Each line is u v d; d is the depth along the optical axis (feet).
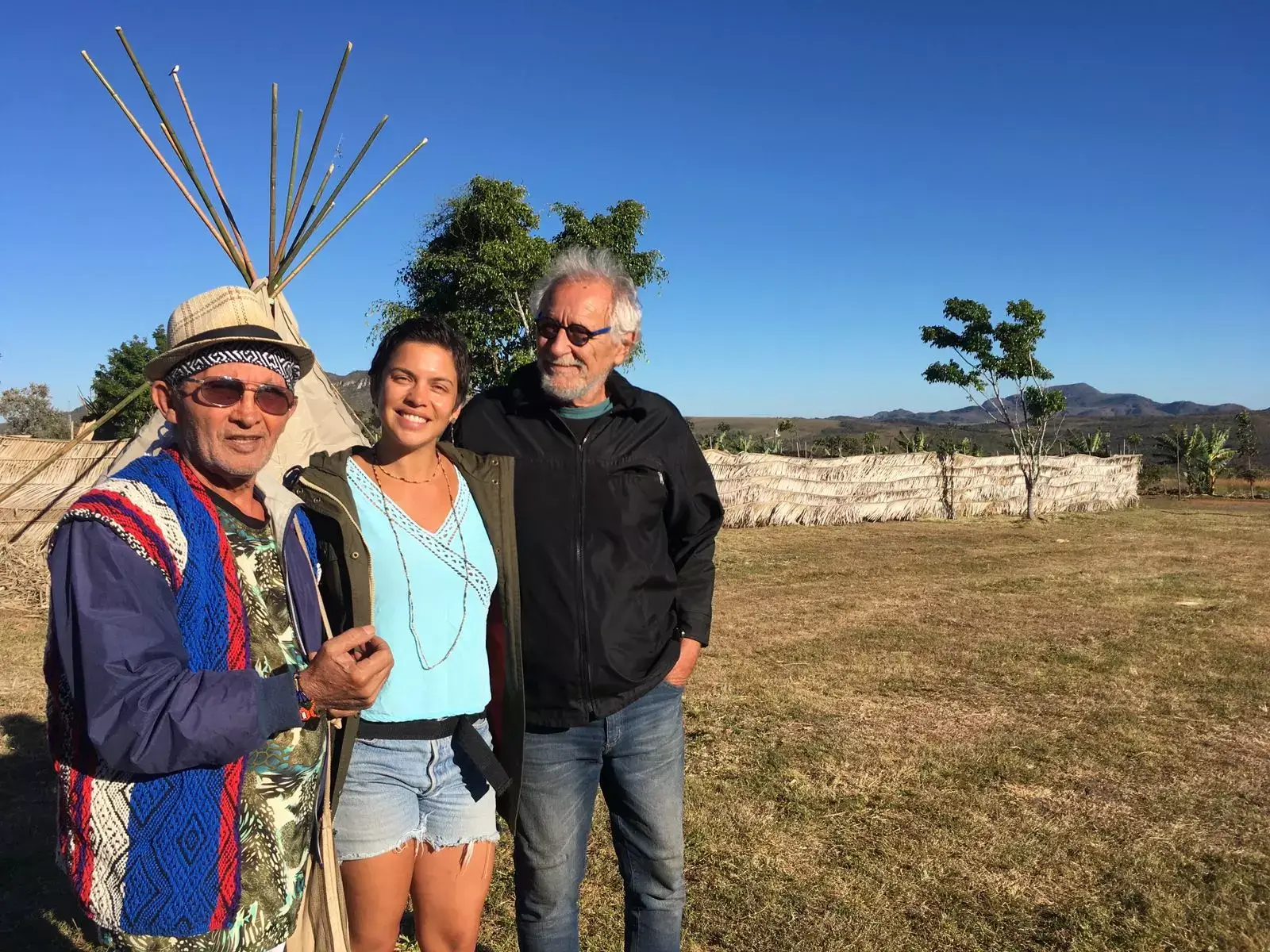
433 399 6.81
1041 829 13.38
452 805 7.04
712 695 20.38
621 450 7.88
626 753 8.04
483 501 7.32
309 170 17.42
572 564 7.64
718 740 17.21
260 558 5.62
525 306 44.62
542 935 7.93
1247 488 120.57
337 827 6.72
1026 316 73.97
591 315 7.60
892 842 12.94
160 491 5.09
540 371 7.92
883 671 22.67
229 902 5.10
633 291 8.04
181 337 5.46
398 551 6.81
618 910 11.18
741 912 11.02
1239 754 16.63
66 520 4.78
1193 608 31.71
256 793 5.36
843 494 67.62
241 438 5.31
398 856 6.79
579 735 7.80
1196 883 11.81
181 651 4.88
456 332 7.11
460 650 6.95
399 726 6.73
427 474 7.19
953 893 11.53
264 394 5.33
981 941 10.49
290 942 5.90
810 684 21.40
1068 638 26.68
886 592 35.45
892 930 10.69
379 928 6.89
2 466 34.50
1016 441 77.46
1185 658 24.17
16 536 31.42
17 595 29.94
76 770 4.87
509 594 7.36
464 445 8.16
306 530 6.24
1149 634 27.27
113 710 4.50
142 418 36.50
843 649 25.20
